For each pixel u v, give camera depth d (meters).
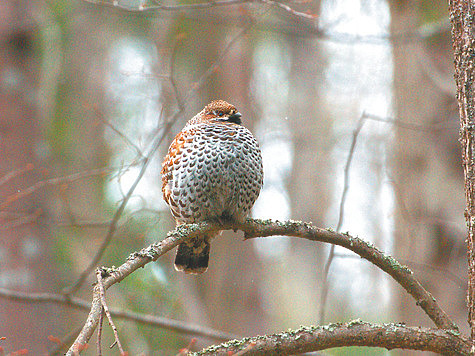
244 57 17.25
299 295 19.83
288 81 20.44
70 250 13.06
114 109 16.91
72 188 15.95
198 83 9.19
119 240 12.23
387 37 11.62
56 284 12.84
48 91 15.08
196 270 8.14
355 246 6.10
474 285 5.45
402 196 11.51
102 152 16.73
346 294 19.14
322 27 12.00
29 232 11.33
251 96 17.58
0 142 11.49
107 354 11.91
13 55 11.80
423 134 11.62
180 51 15.91
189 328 10.02
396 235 11.66
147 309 12.17
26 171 11.58
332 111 20.48
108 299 12.02
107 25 17.67
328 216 20.44
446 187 11.20
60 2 16.02
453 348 5.48
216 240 15.87
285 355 5.40
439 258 10.80
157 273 12.59
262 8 9.38
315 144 20.36
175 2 13.67
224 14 14.65
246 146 7.68
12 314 11.05
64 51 17.33
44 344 11.23
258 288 15.91
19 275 11.08
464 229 10.15
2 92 11.64
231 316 15.14
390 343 5.48
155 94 16.17
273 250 20.81
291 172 20.58
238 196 7.66
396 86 12.33
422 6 12.60
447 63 11.73
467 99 5.50
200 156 7.55
